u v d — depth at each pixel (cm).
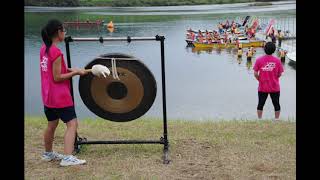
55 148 634
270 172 538
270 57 860
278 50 3148
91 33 4712
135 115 593
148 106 586
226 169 546
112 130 734
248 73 2488
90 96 589
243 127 743
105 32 4769
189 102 1744
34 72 2391
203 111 1573
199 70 2586
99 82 582
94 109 596
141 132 718
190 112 1558
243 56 3098
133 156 592
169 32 4622
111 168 548
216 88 2050
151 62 2764
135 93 581
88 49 2977
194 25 5225
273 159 577
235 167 552
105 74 554
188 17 6241
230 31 4091
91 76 580
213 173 534
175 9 8081
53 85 541
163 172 537
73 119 556
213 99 1798
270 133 700
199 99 1803
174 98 1808
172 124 780
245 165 558
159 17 6353
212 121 821
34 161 576
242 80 2273
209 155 596
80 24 5031
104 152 609
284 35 3756
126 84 579
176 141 658
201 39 3506
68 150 557
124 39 564
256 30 4003
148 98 582
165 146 591
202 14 6675
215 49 3422
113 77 575
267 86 868
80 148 618
